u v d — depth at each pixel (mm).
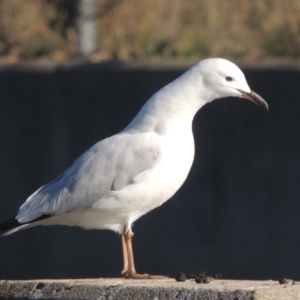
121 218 9117
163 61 15727
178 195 14648
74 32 17688
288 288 7266
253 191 14430
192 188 14609
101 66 15203
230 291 7129
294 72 14281
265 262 14398
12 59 16969
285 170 14328
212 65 9211
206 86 9227
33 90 15273
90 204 9008
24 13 18125
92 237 15055
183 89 9164
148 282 7938
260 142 14406
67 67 15219
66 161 15125
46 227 15188
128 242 9109
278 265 14344
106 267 14984
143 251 14734
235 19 17375
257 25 17344
